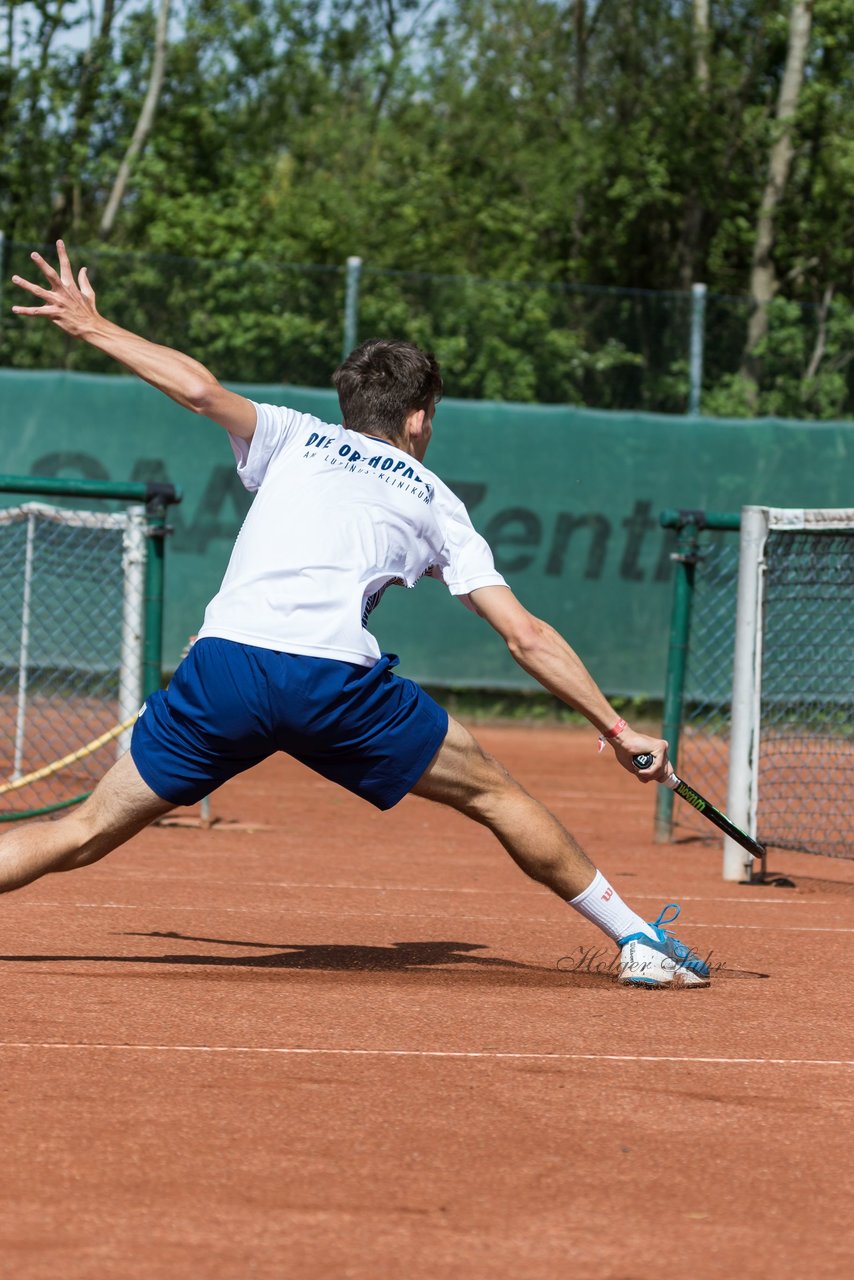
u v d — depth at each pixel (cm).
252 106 5003
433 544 921
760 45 4650
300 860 1600
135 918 1206
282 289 3006
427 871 1558
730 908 1398
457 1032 855
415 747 909
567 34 5097
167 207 4288
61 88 4628
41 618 2445
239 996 928
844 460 3109
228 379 2986
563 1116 704
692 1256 546
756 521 1595
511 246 4706
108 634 2464
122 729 1809
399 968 1042
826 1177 637
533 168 4734
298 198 4431
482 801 948
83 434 2978
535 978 1024
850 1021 927
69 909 1238
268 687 876
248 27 4809
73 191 4669
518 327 3111
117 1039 812
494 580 925
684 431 3088
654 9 4803
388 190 4659
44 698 2444
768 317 3122
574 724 3209
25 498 2922
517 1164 634
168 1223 558
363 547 891
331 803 2123
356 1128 673
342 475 904
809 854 1694
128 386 2984
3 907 1236
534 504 3083
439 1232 559
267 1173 612
